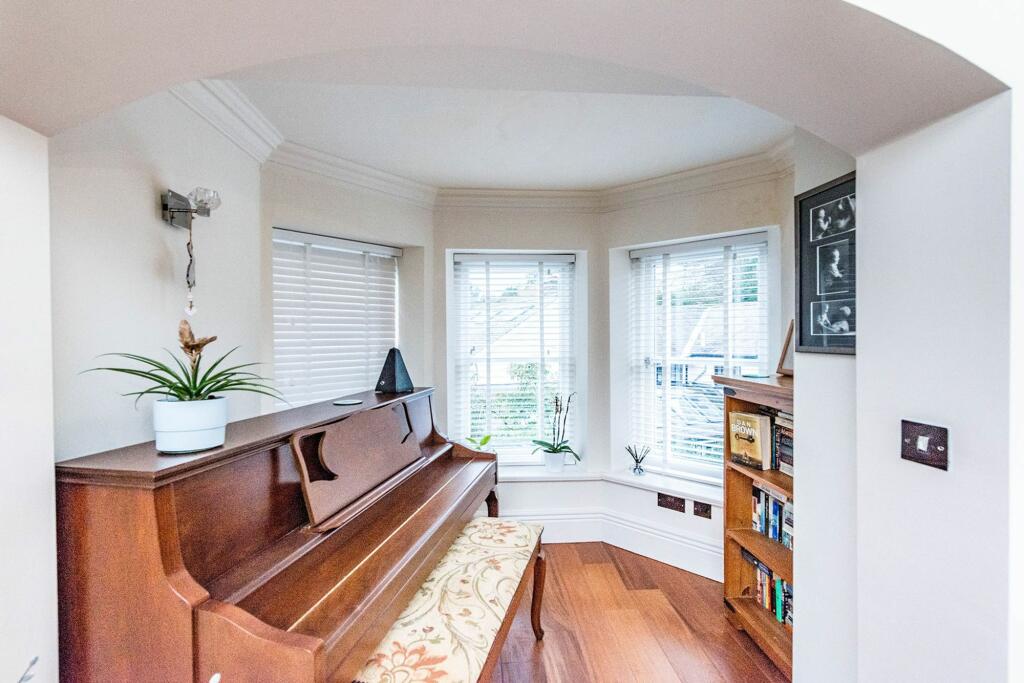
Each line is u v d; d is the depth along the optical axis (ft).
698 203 8.94
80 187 3.71
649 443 10.23
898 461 3.55
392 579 4.14
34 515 2.92
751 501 7.46
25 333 2.85
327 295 8.93
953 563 3.12
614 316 10.18
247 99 5.95
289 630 3.30
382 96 5.98
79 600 3.25
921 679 3.37
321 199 8.22
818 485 4.76
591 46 3.09
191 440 3.66
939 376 3.21
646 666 6.26
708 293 9.38
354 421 5.86
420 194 9.72
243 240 6.48
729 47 2.97
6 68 2.47
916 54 2.72
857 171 3.95
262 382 7.14
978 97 2.90
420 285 9.99
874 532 3.78
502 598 5.00
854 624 4.31
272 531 4.32
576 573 8.79
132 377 4.22
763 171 8.19
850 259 4.35
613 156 8.09
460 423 10.73
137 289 4.33
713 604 7.75
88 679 3.25
